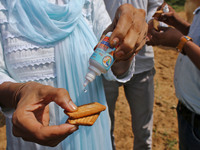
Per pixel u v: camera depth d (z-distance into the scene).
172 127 3.31
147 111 2.59
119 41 1.00
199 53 1.49
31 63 1.09
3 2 1.05
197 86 1.68
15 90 0.96
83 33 1.15
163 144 3.01
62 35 1.08
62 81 1.15
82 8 1.17
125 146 3.03
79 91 1.16
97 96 1.25
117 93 2.55
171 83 4.42
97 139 1.26
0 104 1.05
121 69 1.20
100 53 1.03
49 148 1.20
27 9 1.04
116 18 1.10
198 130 1.79
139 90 2.50
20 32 1.05
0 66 1.12
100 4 1.25
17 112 0.85
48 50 1.10
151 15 2.26
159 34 1.69
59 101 0.88
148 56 2.34
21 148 1.23
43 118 0.97
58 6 1.04
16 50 1.07
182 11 8.41
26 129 0.83
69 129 0.86
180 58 1.93
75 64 1.13
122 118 3.53
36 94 0.89
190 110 1.83
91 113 0.94
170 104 3.80
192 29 1.72
